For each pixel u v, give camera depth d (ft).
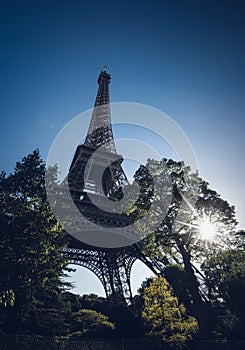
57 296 142.82
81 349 105.50
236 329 138.82
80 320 169.58
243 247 149.79
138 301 221.46
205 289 175.94
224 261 138.62
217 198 121.70
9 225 80.38
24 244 79.15
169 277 201.26
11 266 76.18
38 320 120.06
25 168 94.79
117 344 110.11
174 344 115.85
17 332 109.40
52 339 104.37
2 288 75.25
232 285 144.25
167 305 131.03
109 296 217.36
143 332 150.92
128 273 224.33
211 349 101.35
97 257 231.50
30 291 85.40
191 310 159.02
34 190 92.17
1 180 91.45
